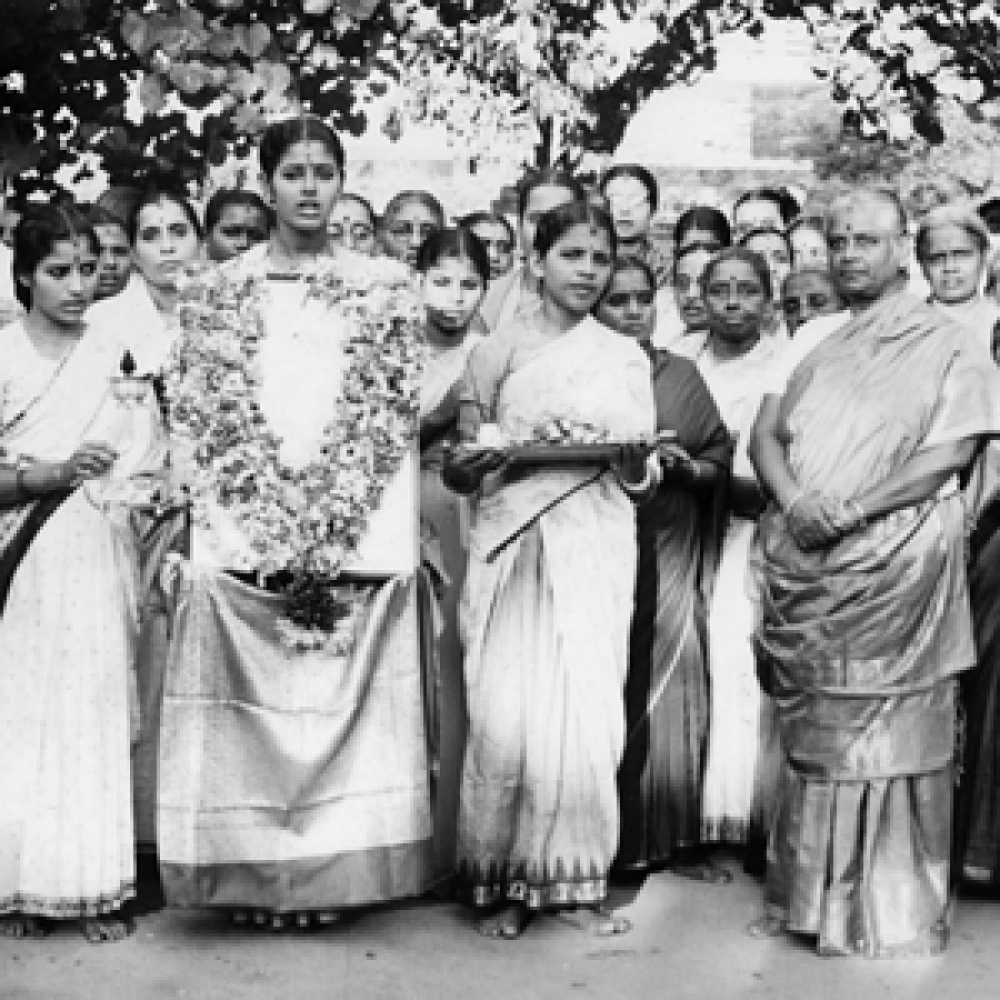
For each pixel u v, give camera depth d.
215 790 5.62
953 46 8.04
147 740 6.36
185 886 5.61
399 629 5.73
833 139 9.23
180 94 6.86
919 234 6.82
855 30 8.15
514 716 5.81
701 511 6.56
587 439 5.77
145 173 7.19
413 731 5.74
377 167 9.02
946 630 5.73
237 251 6.76
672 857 6.54
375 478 5.66
